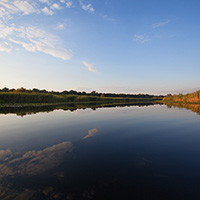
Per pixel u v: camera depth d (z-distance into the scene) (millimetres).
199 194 4121
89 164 5895
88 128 12195
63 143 8422
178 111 25406
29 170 5414
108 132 10883
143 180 4805
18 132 10828
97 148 7656
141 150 7402
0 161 6145
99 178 4922
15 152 7090
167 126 12992
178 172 5285
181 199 3922
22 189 4371
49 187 4465
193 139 9258
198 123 14367
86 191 4270
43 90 108875
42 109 27328
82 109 28547
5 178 4918
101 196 4047
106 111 25094
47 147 7789
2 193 4199
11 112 22250
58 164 5883
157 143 8469
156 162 6082
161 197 3998
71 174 5148
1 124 13578
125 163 5980
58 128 12094
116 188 4395
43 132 10859
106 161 6156
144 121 15438
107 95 146500
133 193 4168
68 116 18688
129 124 13875
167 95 105562
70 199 3943
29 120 15688
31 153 6984
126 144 8289
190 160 6250
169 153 7016
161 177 4961
